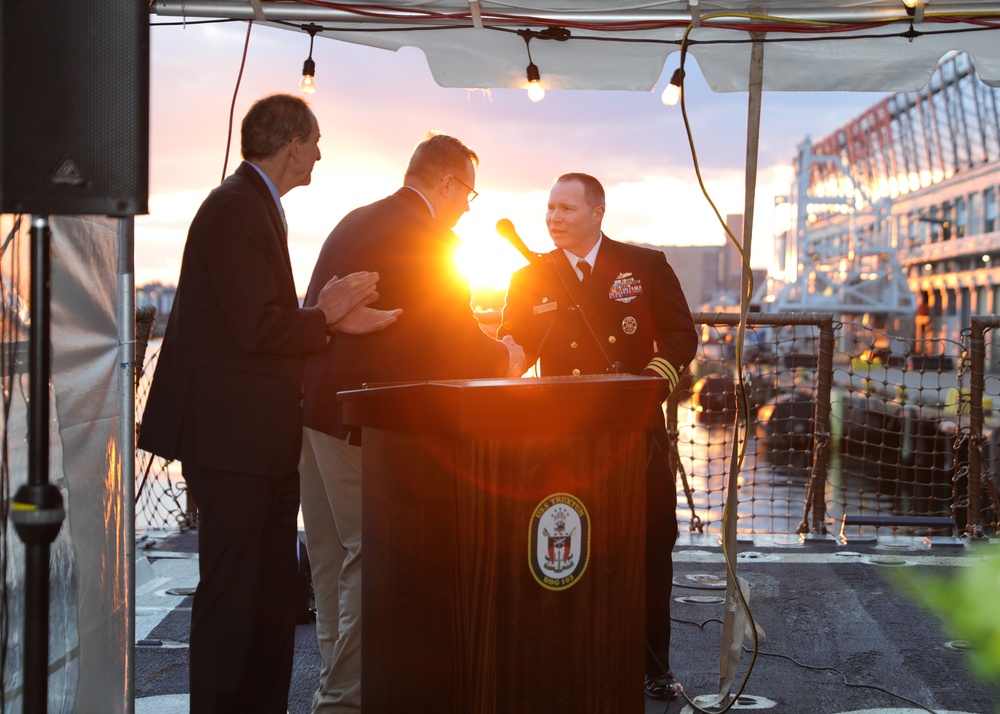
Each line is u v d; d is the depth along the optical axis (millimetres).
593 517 2074
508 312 3381
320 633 2998
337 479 2799
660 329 3316
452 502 1951
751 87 3129
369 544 2277
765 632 4062
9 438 2213
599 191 3289
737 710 3213
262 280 2508
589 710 2072
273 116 2623
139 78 1894
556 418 1998
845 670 3613
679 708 3201
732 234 3051
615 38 3359
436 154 2916
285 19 3092
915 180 46188
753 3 3100
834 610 4359
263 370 2574
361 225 2838
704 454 17062
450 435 1910
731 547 3156
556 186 3287
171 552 5379
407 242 2793
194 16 3047
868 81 3512
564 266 3299
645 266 3314
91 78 1848
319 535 2979
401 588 2141
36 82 1812
